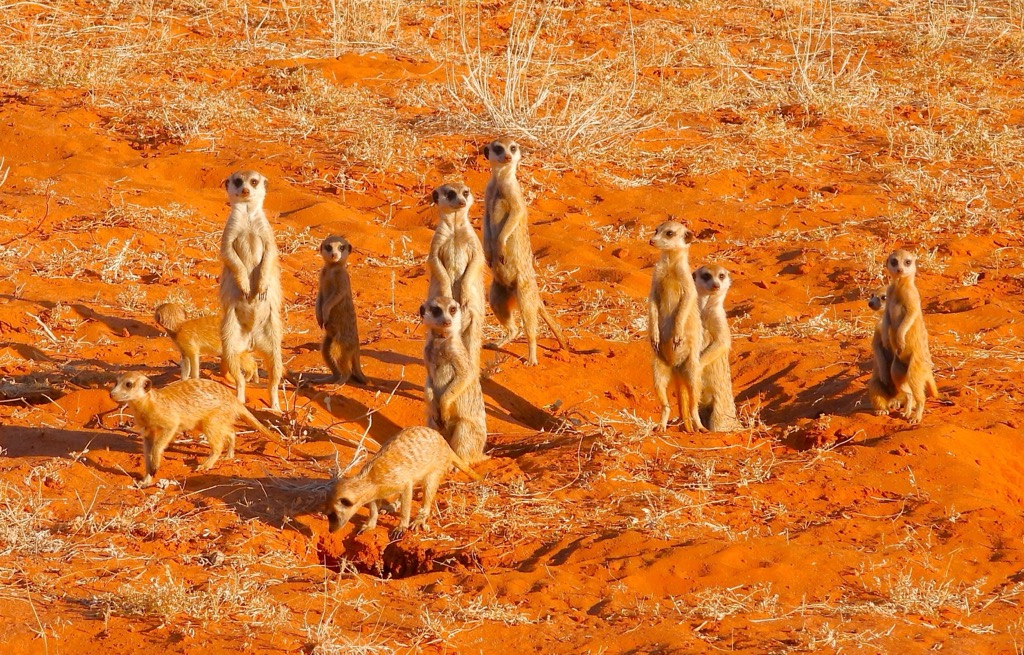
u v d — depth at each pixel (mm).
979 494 10305
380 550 9094
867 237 17969
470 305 12164
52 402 10836
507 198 13398
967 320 15141
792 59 26484
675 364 11875
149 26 25312
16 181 17812
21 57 22469
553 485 10203
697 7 29891
